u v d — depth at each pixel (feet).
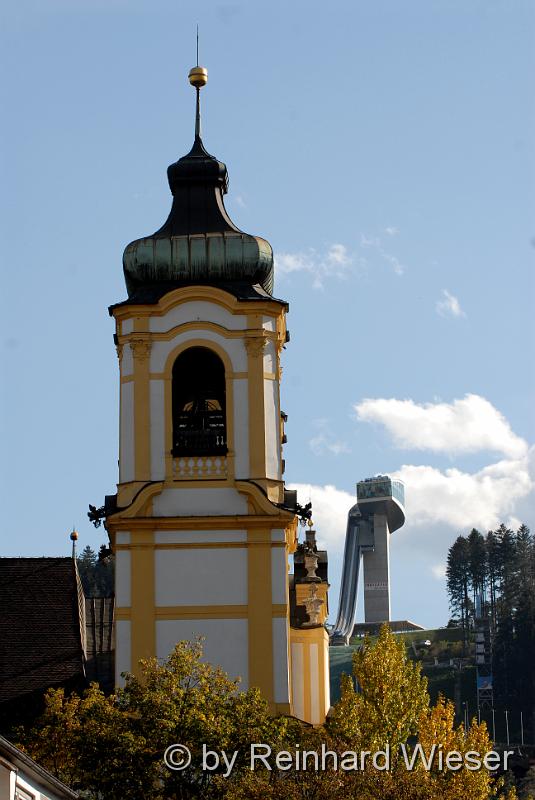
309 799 241.55
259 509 293.43
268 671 289.74
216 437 297.74
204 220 309.22
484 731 294.87
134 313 299.79
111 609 322.75
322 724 288.30
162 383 298.56
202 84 317.01
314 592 310.04
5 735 281.54
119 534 293.84
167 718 253.24
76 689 295.28
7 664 298.76
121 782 250.37
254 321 299.38
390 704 295.07
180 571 292.81
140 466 295.89
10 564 315.17
